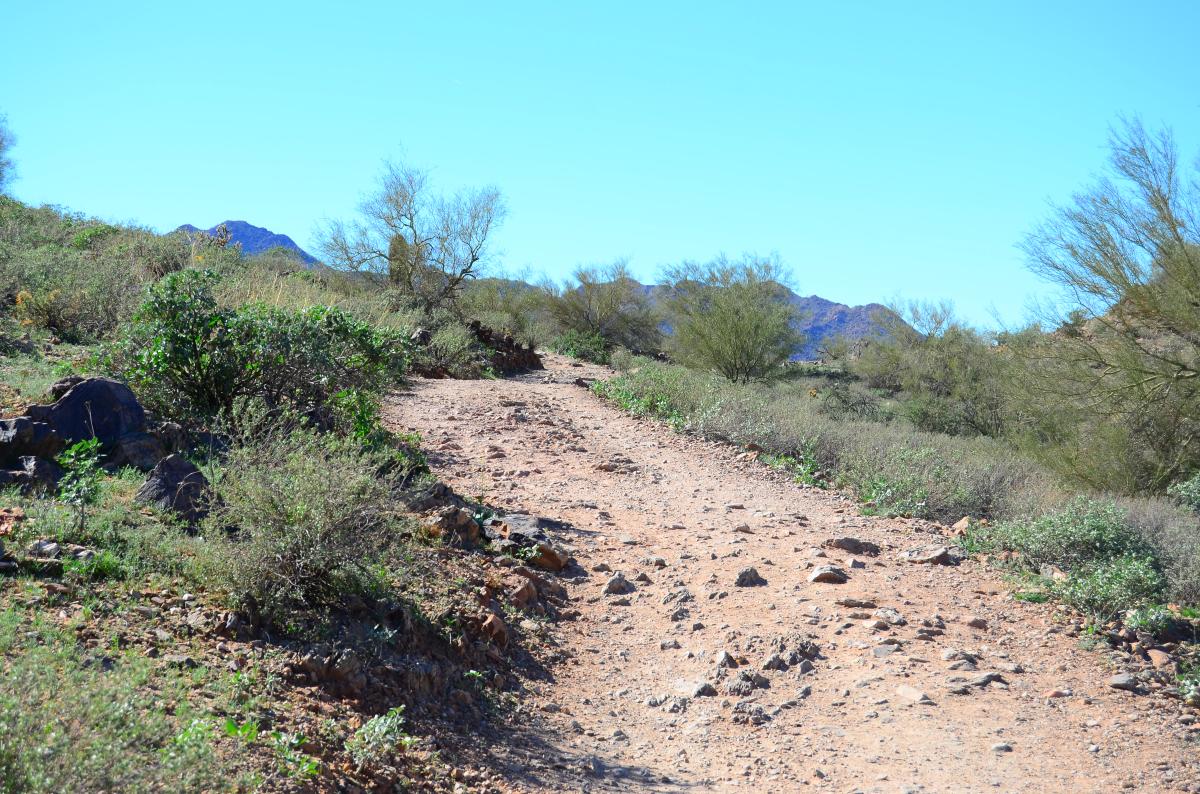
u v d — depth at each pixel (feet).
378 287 98.37
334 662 14.46
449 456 37.40
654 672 19.16
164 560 16.29
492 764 13.89
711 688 17.99
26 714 9.12
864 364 112.88
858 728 16.34
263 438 24.16
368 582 17.58
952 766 14.78
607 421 52.01
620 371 91.81
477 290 130.72
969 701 17.31
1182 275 44.47
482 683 16.78
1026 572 25.30
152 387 26.61
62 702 9.97
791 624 21.15
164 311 27.68
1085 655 19.75
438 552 22.12
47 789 8.39
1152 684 18.30
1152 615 20.95
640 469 39.37
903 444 46.09
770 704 17.39
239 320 28.53
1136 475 46.44
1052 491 40.16
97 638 12.93
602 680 18.70
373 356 31.89
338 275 98.22
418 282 100.99
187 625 14.35
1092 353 48.78
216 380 27.27
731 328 92.17
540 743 15.24
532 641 19.61
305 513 16.43
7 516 16.28
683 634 21.01
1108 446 46.96
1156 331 47.96
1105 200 46.88
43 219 72.43
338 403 30.32
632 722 16.87
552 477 36.35
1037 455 51.01
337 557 16.57
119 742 9.37
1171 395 46.65
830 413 77.46
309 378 29.43
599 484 36.09
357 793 11.53
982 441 63.98
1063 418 49.93
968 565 26.30
